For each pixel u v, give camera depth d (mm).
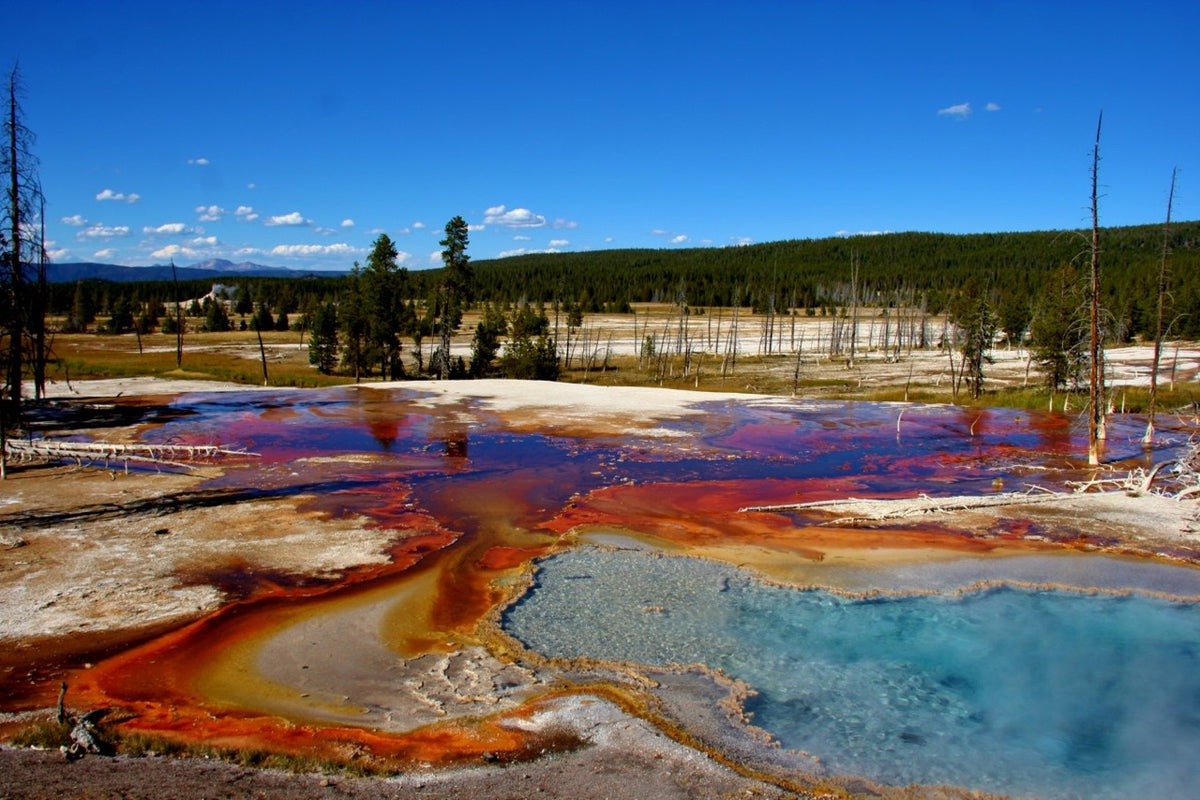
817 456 28516
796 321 128000
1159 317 31359
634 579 15297
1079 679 11203
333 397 43750
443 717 9883
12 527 17922
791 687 10883
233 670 11219
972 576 15508
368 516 19641
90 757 8633
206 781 8164
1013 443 31375
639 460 27438
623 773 8617
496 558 16594
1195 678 11250
